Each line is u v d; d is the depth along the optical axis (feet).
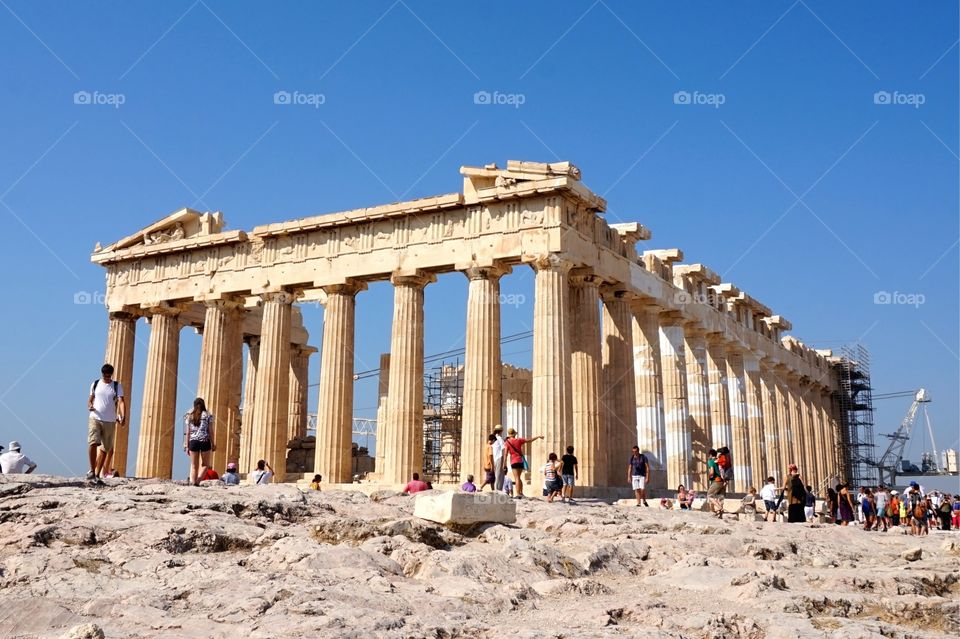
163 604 35.88
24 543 45.44
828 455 244.83
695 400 167.63
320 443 141.69
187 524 49.49
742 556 60.59
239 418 185.78
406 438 134.00
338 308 145.79
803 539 75.31
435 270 138.92
